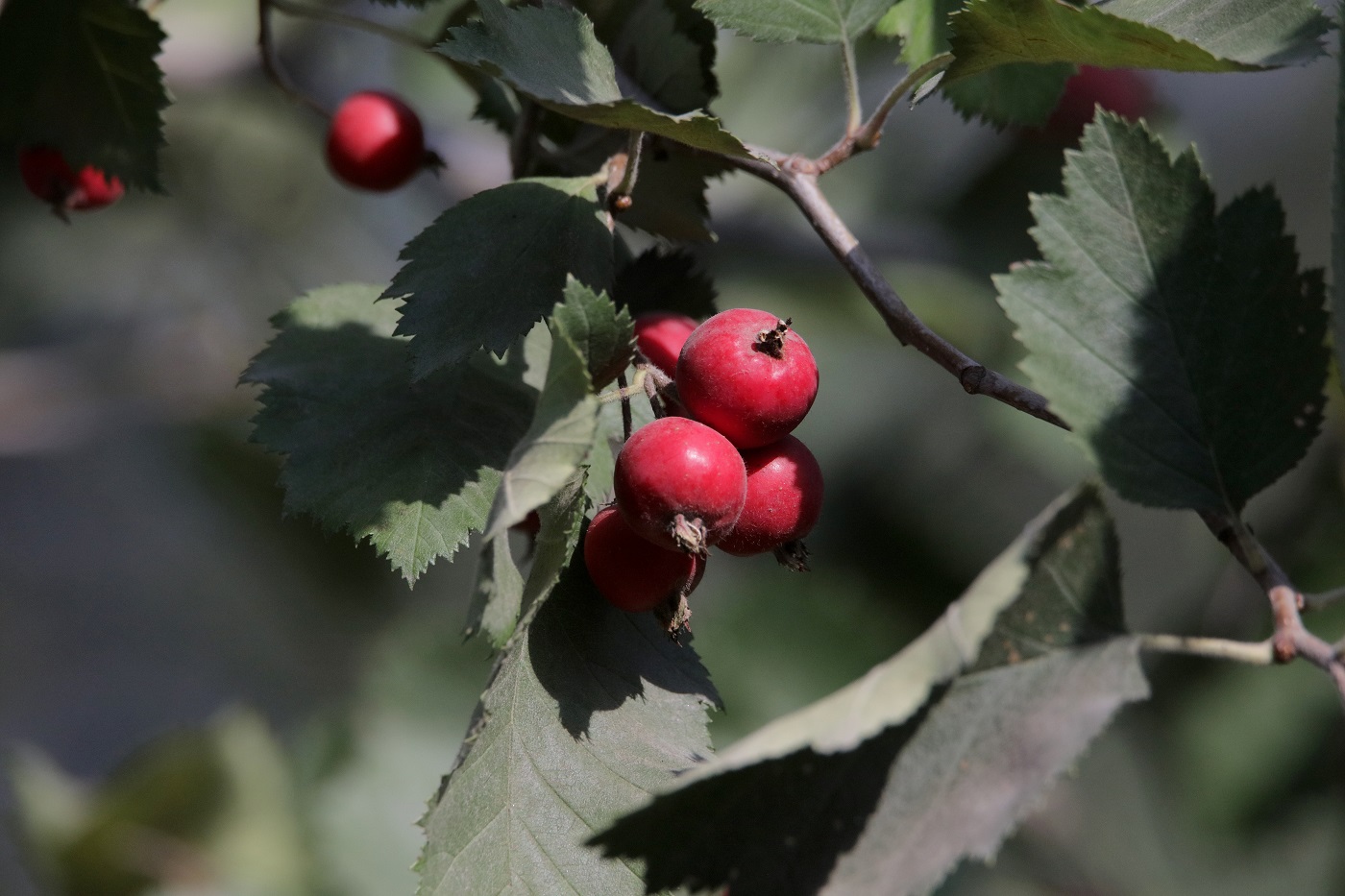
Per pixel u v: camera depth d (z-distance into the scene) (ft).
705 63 1.83
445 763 2.32
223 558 2.76
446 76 2.86
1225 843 2.55
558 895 1.68
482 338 1.72
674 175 1.82
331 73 2.71
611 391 1.71
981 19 1.72
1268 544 2.40
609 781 1.69
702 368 1.68
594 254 1.75
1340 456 2.35
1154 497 1.73
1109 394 1.73
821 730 1.86
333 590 2.73
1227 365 1.74
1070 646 1.81
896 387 2.84
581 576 1.72
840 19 1.80
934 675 1.88
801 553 1.73
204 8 2.66
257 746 2.20
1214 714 2.52
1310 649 1.74
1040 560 1.82
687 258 1.85
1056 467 2.49
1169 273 1.75
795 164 1.80
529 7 1.72
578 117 1.70
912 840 1.77
